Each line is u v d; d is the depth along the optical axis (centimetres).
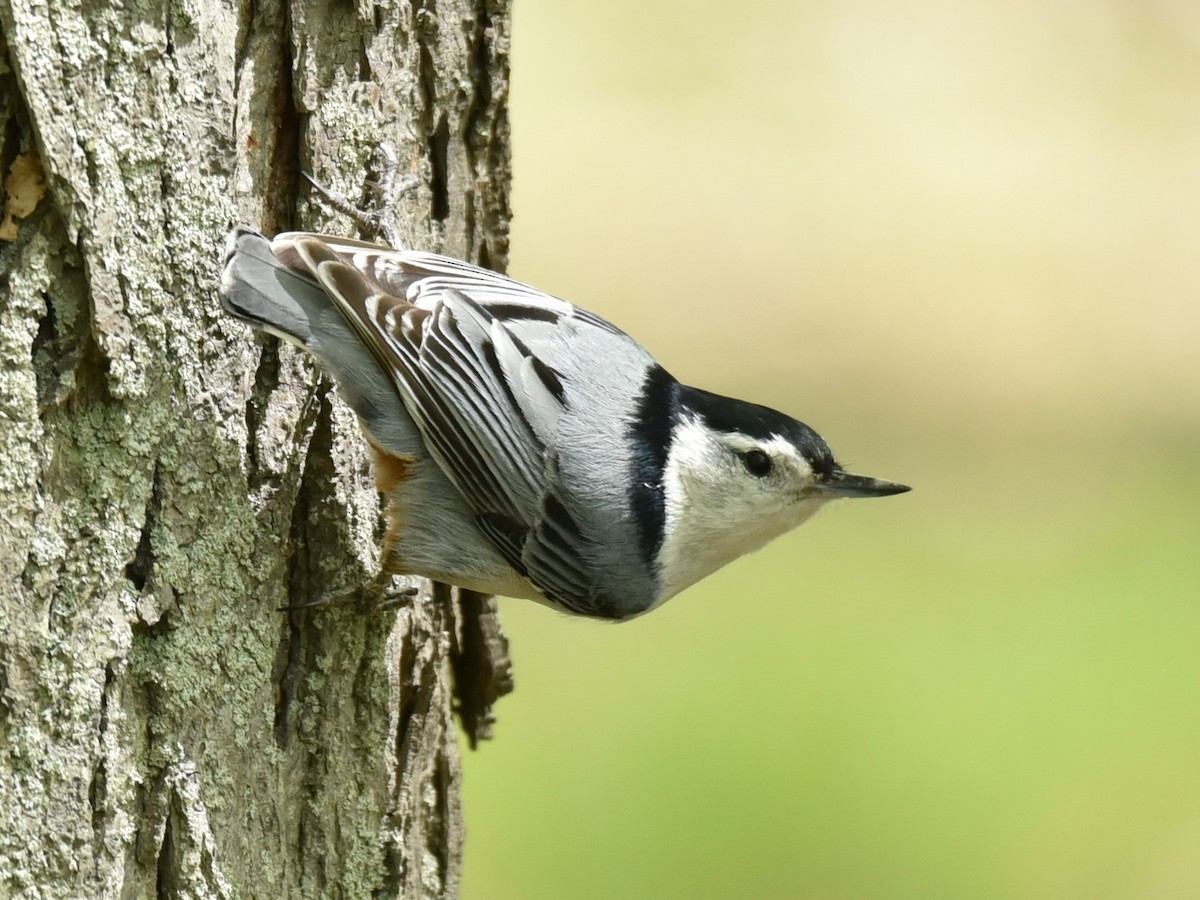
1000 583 1319
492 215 769
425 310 632
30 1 507
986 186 1912
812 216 1855
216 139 570
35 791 533
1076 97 2055
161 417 558
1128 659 1231
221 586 590
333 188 643
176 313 559
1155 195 1897
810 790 1116
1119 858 1081
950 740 1152
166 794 571
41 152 512
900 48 2117
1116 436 1596
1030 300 1775
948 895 1053
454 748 776
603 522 687
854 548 1366
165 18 546
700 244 1817
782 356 1695
